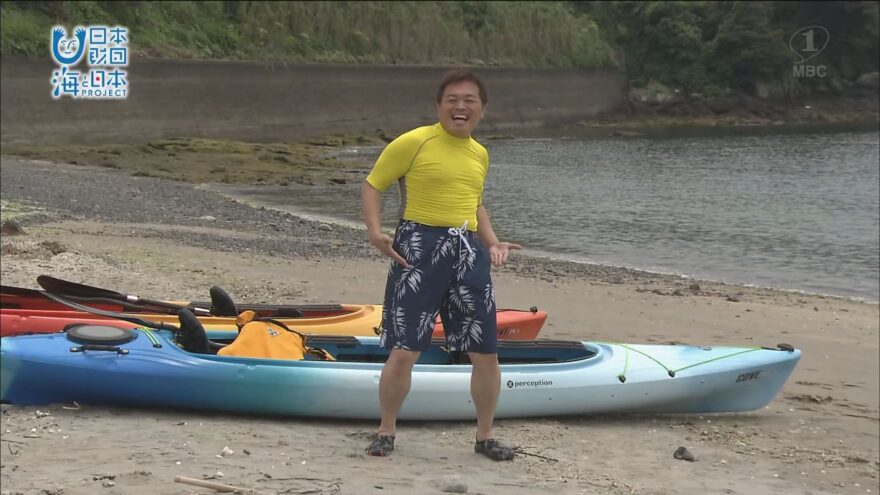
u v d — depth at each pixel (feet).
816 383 24.20
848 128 192.54
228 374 16.22
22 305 20.31
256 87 141.18
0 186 64.39
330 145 134.82
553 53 202.39
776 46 212.02
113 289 30.01
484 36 193.77
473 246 13.29
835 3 211.41
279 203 70.64
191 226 51.78
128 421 15.61
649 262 49.39
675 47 216.95
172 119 130.11
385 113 161.79
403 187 13.26
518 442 16.10
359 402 16.56
